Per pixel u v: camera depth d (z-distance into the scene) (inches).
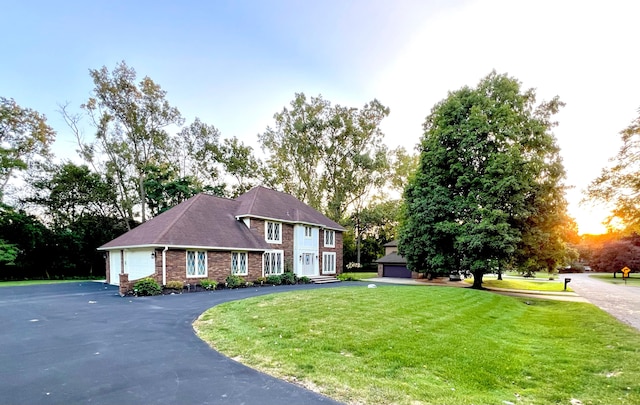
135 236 831.1
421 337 307.6
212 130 1633.9
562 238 923.4
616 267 2123.5
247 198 1128.2
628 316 535.5
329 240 1296.8
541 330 411.2
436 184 987.9
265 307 441.7
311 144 1653.5
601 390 211.6
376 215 1850.4
